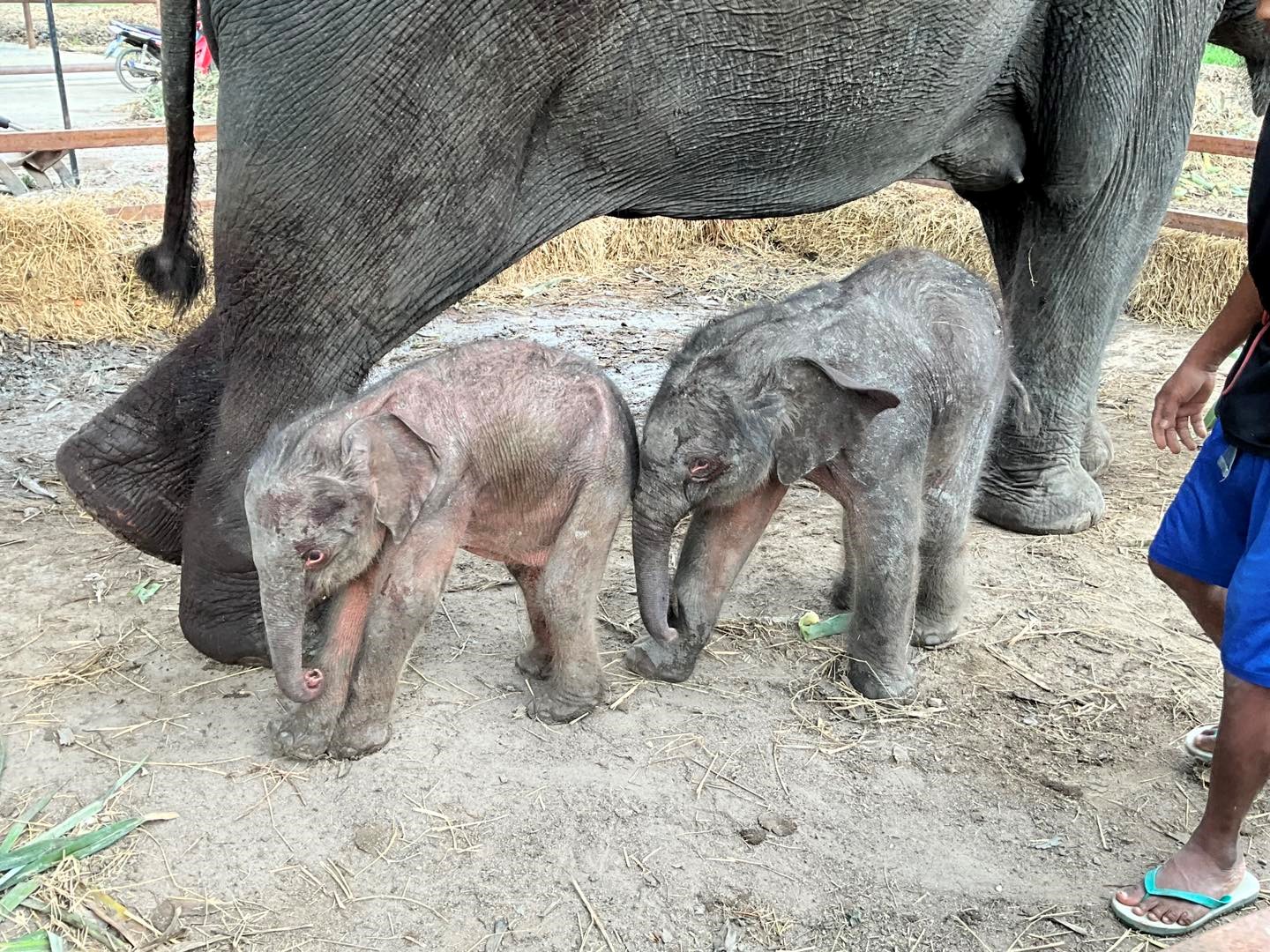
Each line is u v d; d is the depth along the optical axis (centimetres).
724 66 227
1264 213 171
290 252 215
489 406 211
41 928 180
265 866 195
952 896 195
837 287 241
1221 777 181
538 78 213
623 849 202
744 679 254
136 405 246
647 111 227
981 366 242
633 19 213
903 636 244
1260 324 182
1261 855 204
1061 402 331
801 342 220
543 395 214
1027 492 334
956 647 271
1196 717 246
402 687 244
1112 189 316
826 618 276
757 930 186
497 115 213
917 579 246
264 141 208
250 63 206
